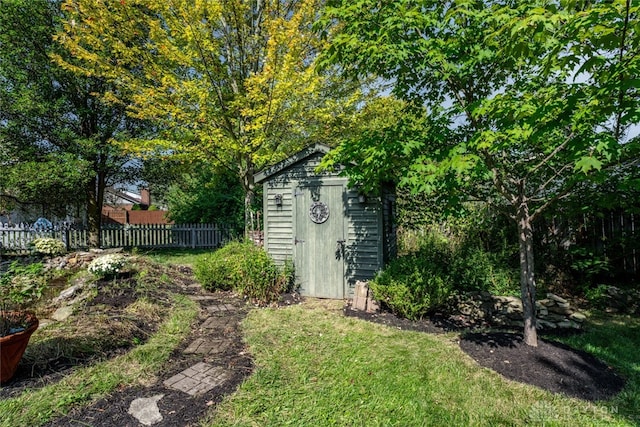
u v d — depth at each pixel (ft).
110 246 41.70
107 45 24.68
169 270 25.66
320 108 25.39
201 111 23.36
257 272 19.60
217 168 29.63
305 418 8.43
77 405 8.64
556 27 8.42
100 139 35.17
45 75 32.55
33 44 32.14
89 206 38.37
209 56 23.81
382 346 12.76
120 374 10.17
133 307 15.80
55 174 31.40
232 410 8.69
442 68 10.95
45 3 31.55
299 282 20.81
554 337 13.71
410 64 11.64
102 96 31.37
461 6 10.27
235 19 24.45
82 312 14.74
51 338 11.92
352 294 19.60
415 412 8.64
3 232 35.32
